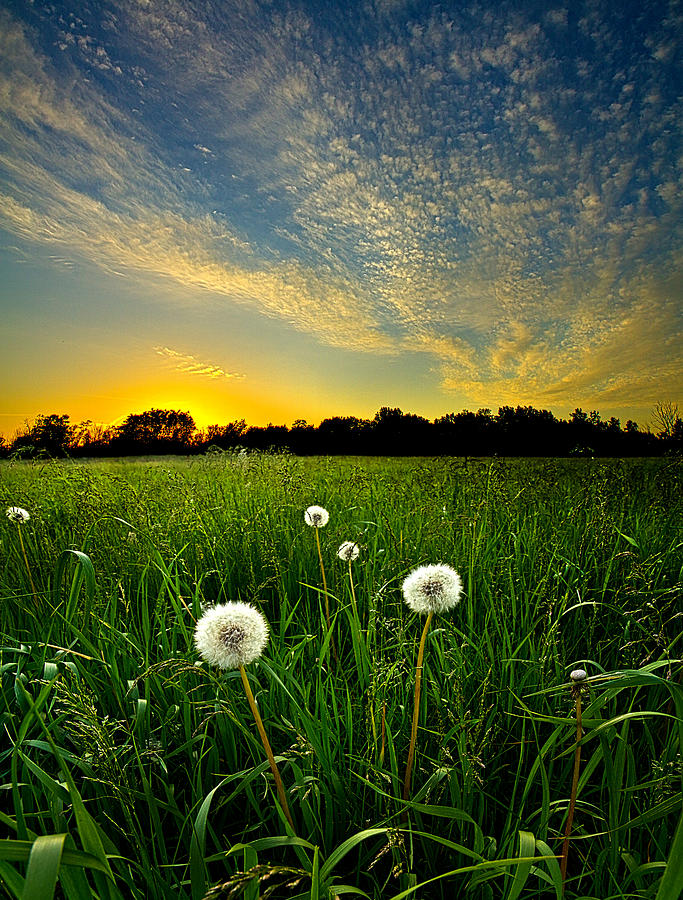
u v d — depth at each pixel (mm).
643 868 1546
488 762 2314
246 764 2436
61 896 1758
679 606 3551
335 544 4707
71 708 1811
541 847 1522
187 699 2449
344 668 3195
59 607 3377
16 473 8547
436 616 3361
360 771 2236
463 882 1863
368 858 1969
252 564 4352
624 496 5805
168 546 4211
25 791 2115
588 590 3812
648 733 2170
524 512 5906
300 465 9203
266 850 2094
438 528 4961
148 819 2168
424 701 2531
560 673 2684
